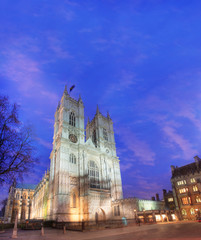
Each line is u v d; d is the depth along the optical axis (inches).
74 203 2354.8
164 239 644.1
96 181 2765.7
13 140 914.7
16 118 946.7
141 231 1100.5
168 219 2235.5
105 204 2490.2
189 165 2694.4
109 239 808.9
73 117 3184.1
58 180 2322.8
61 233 1304.1
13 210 4544.8
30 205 4837.6
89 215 2224.4
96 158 3009.4
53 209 2244.1
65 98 3211.1
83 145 2824.8
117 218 2402.8
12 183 929.5
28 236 1106.1
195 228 997.8
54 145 2945.4
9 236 1106.7
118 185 3070.9
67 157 2566.4
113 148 3535.9
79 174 2566.4
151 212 2069.4
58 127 3112.7
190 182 2445.9
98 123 3545.8
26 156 934.4
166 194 3245.6
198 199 2299.5
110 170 3159.5
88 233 1248.8
